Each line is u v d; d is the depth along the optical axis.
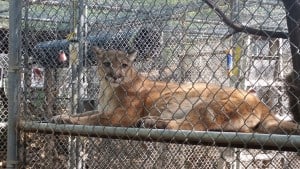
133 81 7.27
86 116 7.09
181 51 6.92
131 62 7.66
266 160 9.02
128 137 4.64
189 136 4.20
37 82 6.27
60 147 7.50
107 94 7.41
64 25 8.30
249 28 4.76
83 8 7.95
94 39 8.12
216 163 10.23
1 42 11.70
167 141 4.47
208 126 5.45
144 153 7.12
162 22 7.02
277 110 5.80
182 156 9.97
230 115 5.50
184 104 6.30
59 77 7.41
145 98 7.08
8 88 5.75
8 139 5.72
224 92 5.67
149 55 8.63
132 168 6.96
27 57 6.00
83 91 8.07
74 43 7.78
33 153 6.24
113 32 8.13
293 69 4.68
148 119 5.54
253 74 6.29
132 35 8.62
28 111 5.94
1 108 11.31
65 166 7.49
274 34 4.57
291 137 3.66
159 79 6.70
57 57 7.26
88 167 7.60
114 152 7.06
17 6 5.80
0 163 10.82
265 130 5.38
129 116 7.04
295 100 4.98
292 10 4.47
